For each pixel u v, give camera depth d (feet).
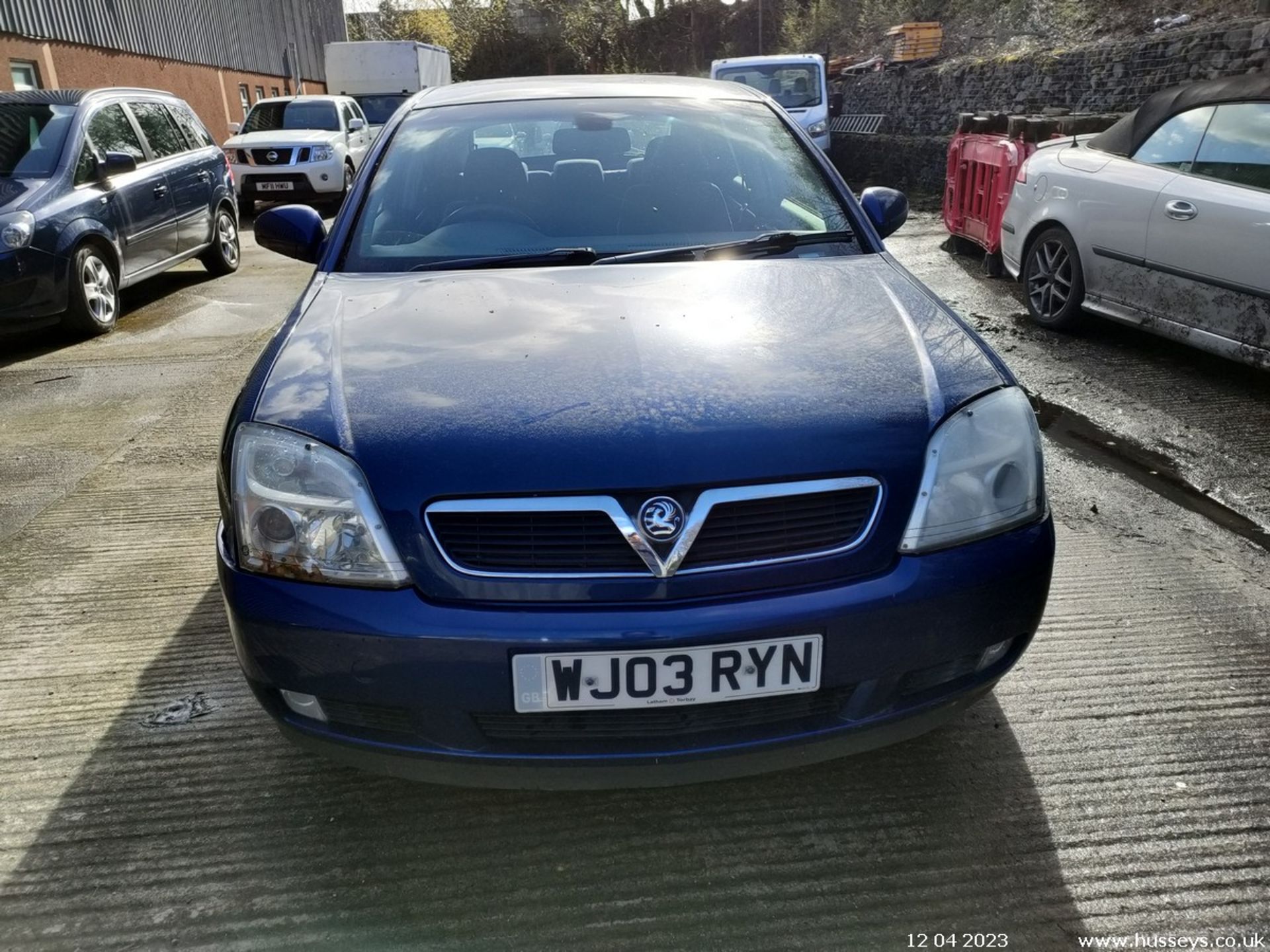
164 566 10.58
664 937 5.76
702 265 8.24
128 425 15.34
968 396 6.23
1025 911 5.89
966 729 7.54
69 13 46.65
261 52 73.41
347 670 5.59
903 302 7.48
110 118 23.31
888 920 5.84
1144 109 16.71
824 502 5.71
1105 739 7.37
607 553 5.51
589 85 10.79
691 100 10.50
